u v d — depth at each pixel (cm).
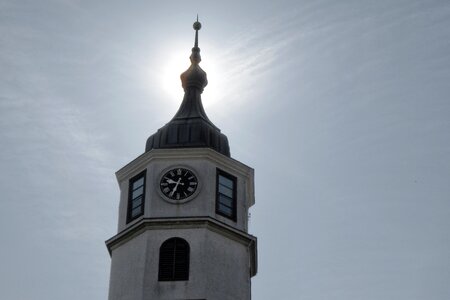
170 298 6912
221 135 7700
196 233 7144
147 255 7069
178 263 7044
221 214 7281
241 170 7562
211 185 7350
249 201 7675
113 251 7331
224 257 7144
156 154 7438
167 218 7175
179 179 7350
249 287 7181
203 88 8112
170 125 7694
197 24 8431
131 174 7556
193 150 7438
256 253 7462
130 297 6988
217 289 6988
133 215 7344
